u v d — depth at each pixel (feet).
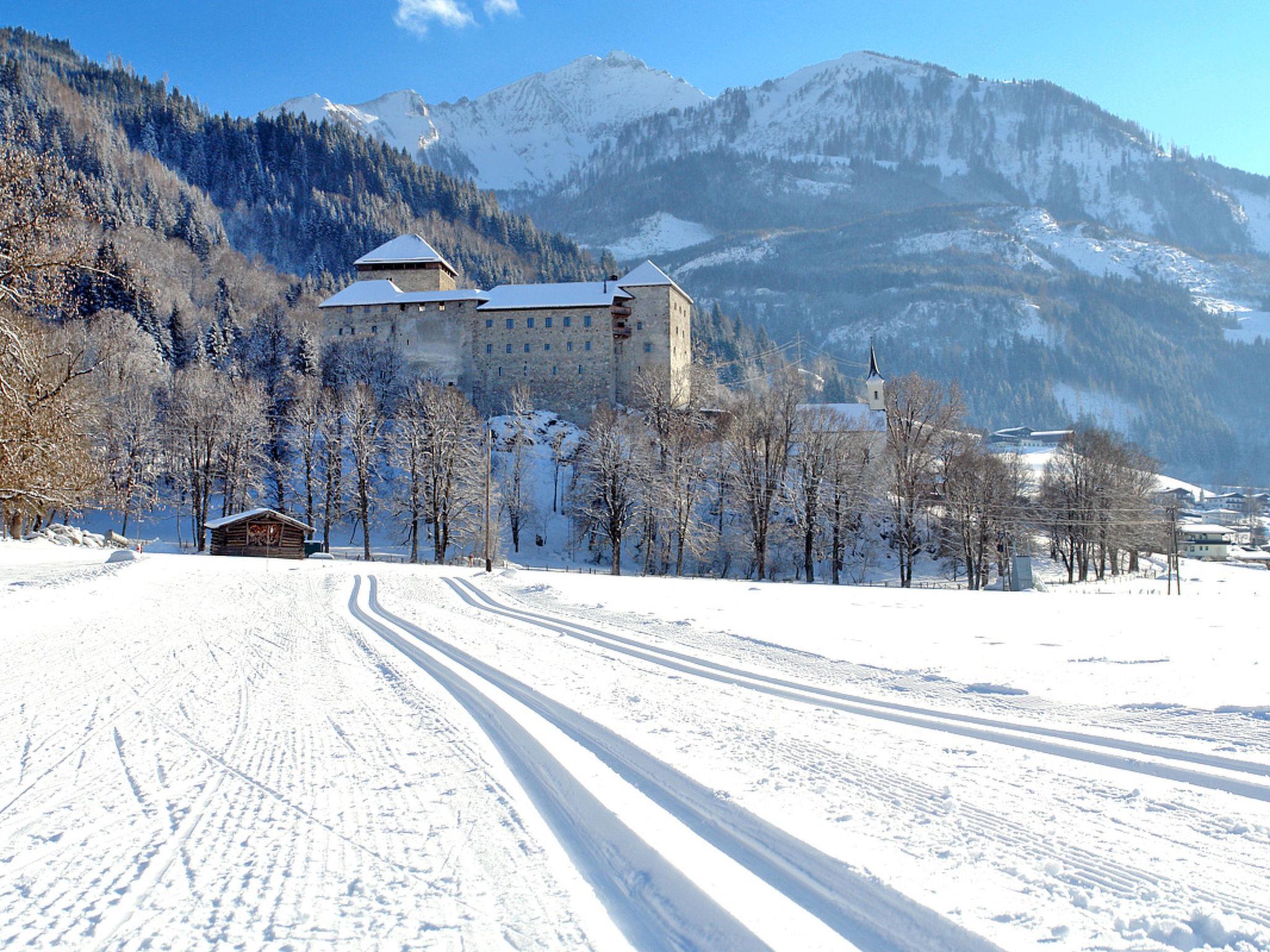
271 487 261.85
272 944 14.40
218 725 31.17
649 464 197.67
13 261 73.05
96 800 22.53
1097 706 32.24
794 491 196.54
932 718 30.89
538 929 14.96
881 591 112.16
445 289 380.37
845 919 14.94
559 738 28.19
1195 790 22.06
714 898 15.64
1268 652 45.80
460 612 74.64
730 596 91.71
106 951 14.19
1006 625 61.87
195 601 82.02
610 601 82.69
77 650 50.44
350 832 19.98
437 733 29.60
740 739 27.61
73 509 121.08
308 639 56.39
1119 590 179.52
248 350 341.82
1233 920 14.29
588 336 329.31
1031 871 16.76
